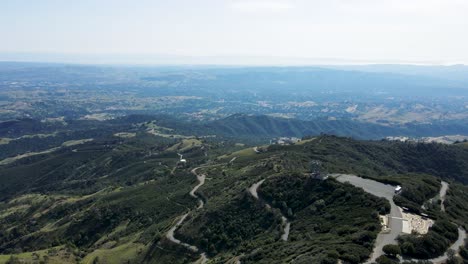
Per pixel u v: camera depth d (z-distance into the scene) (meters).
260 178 171.62
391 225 102.56
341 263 81.00
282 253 99.62
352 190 130.75
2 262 157.88
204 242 138.25
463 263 85.25
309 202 136.00
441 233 96.75
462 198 146.62
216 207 154.88
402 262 81.69
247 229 135.88
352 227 104.69
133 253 150.25
